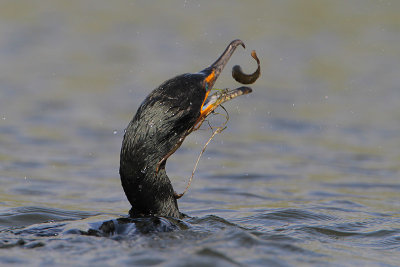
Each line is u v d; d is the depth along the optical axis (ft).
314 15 253.44
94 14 255.29
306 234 62.90
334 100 169.17
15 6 259.60
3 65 195.00
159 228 58.85
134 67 193.98
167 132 61.57
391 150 127.03
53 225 61.31
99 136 134.41
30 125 140.77
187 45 215.31
